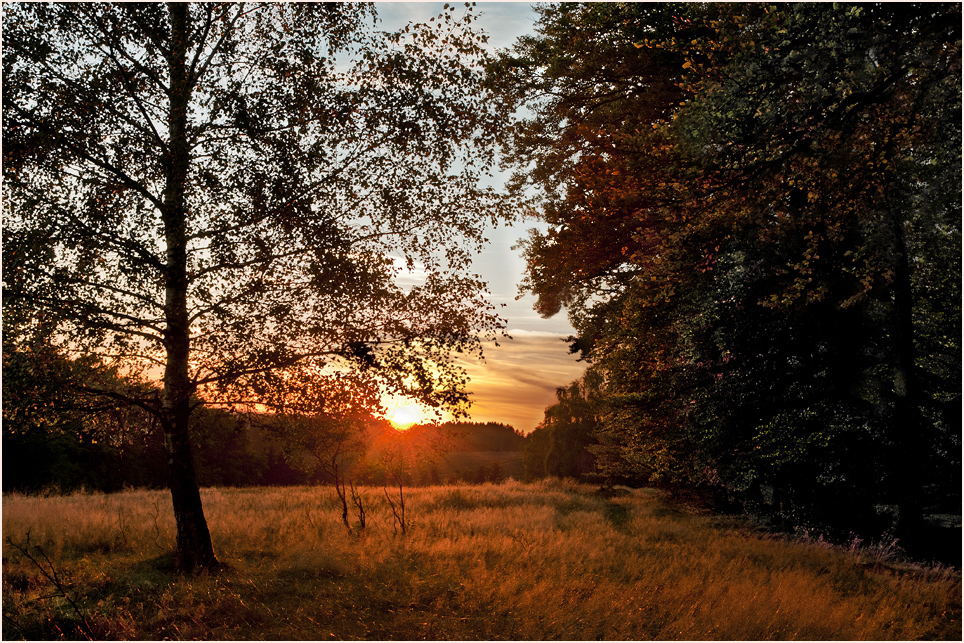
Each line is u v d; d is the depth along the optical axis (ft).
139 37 24.82
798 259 37.96
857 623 23.35
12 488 82.07
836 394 42.63
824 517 49.73
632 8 44.96
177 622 20.77
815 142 27.68
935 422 42.14
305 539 36.06
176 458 28.43
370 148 28.37
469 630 20.81
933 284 39.93
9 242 23.08
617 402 59.82
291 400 28.81
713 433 49.08
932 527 49.06
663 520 56.18
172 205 25.39
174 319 27.30
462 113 28.63
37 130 23.62
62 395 25.22
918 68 26.37
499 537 37.83
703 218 31.24
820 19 26.81
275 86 26.37
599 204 46.55
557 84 52.90
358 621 21.45
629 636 20.81
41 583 24.54
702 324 46.91
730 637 20.98
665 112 47.67
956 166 29.32
